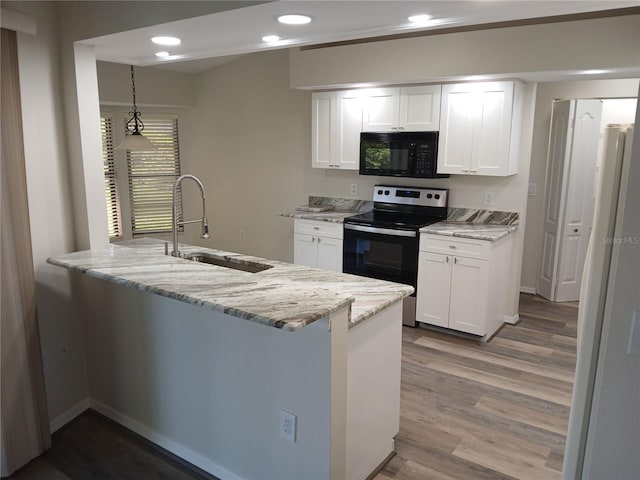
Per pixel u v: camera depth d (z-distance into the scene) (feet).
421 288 13.73
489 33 11.89
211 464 8.07
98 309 9.26
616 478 4.87
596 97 15.40
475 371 11.50
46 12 8.50
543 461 8.29
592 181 16.01
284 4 6.44
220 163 19.76
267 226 19.04
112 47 9.01
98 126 9.17
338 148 15.58
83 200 9.11
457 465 8.20
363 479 7.73
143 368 8.75
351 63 14.11
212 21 7.29
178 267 7.98
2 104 7.41
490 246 12.39
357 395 7.25
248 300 6.23
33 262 8.55
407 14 6.89
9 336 7.88
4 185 7.58
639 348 4.53
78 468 8.24
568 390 10.65
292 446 6.95
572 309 15.87
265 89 17.97
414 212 15.34
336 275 8.34
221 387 7.64
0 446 7.89
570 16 11.47
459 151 13.52
